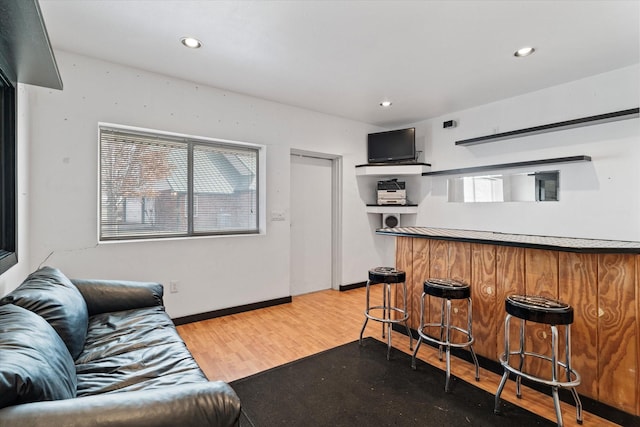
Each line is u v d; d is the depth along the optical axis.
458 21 2.18
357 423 1.76
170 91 3.07
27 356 0.96
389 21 2.18
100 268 2.74
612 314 1.81
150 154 3.11
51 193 2.52
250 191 3.77
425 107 4.04
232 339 2.83
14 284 2.04
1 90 1.86
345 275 4.62
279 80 3.17
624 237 2.91
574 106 3.21
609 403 1.81
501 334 2.27
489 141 3.82
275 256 3.83
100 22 2.18
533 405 1.92
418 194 4.70
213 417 0.91
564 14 2.10
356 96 3.64
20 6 1.08
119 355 1.56
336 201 4.64
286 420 1.78
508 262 2.24
